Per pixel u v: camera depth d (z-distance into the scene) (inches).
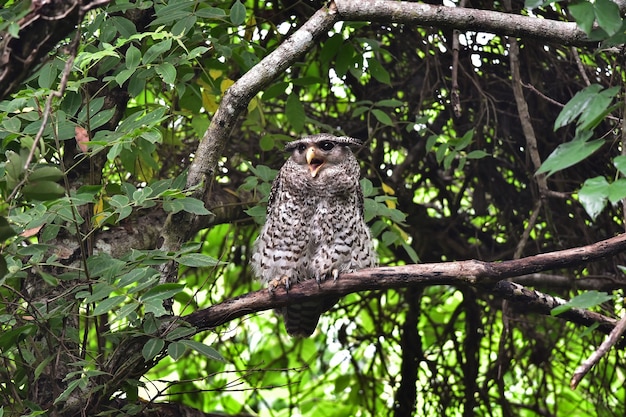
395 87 498.0
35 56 240.7
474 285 339.6
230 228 524.7
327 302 430.9
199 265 302.8
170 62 347.6
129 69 321.7
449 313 573.9
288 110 427.5
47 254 355.6
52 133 312.8
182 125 477.7
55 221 329.1
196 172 347.9
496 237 502.0
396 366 579.2
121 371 323.6
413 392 520.1
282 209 422.0
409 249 413.1
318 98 519.2
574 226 490.6
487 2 455.8
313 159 411.5
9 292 359.6
